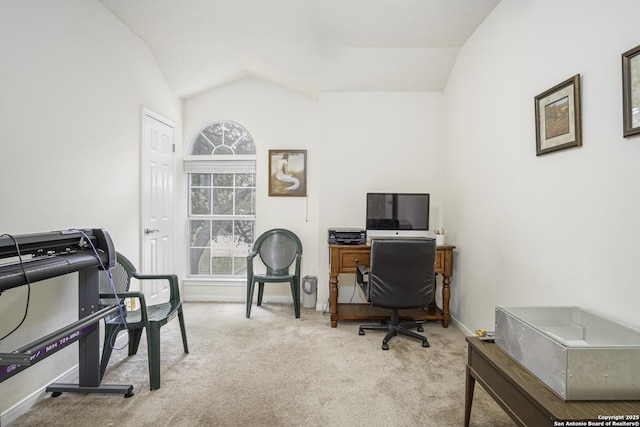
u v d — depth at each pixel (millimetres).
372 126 3453
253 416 1706
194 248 3904
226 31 2807
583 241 1601
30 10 1787
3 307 1655
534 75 1965
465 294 2891
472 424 1652
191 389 1957
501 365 1353
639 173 1321
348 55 3113
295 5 2447
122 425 1627
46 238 1594
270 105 3801
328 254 3484
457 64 3072
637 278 1334
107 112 2434
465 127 2902
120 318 2055
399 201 3201
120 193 2592
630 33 1354
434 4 2402
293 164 3781
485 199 2539
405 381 2057
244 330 2908
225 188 3896
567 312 1549
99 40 2348
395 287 2512
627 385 1105
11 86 1688
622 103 1378
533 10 1970
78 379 2115
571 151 1674
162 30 2762
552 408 1064
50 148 1931
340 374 2141
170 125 3430
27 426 1620
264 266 3797
